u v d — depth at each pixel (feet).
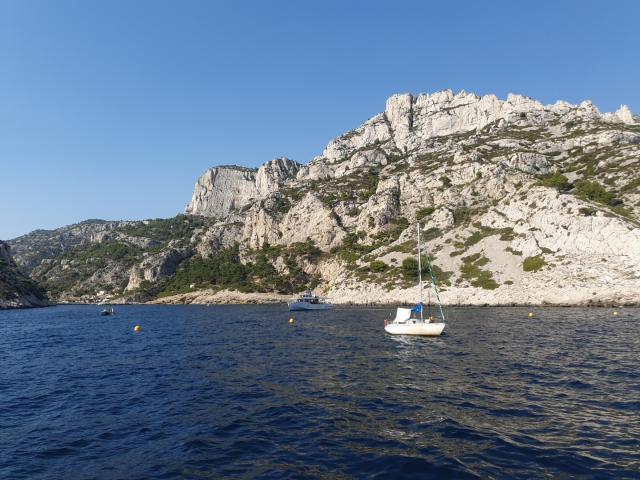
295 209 605.73
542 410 58.75
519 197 359.25
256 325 211.00
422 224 411.75
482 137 613.52
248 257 596.70
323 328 184.75
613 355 99.35
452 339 134.51
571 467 40.27
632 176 371.76
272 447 47.88
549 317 197.47
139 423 58.44
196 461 44.42
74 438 52.90
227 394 73.10
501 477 38.50
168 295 597.11
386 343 131.23
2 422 60.34
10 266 594.24
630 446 45.11
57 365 108.78
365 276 369.30
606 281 257.34
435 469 40.63
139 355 122.21
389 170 646.33
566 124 586.04
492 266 313.12
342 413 59.98
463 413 58.39
